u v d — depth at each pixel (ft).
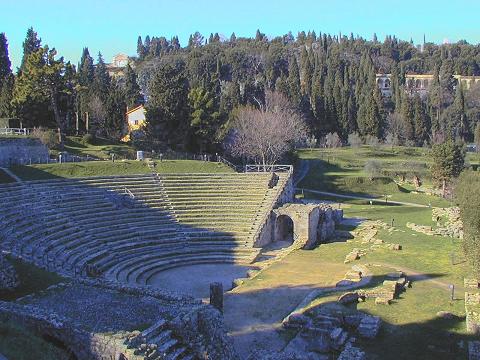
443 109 578.66
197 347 84.99
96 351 77.82
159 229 176.14
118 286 104.01
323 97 479.82
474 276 132.36
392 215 229.25
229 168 234.17
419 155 416.05
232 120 340.59
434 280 135.64
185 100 298.35
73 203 171.94
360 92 543.80
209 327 90.43
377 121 473.26
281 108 391.45
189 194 202.49
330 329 102.42
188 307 92.68
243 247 176.24
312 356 95.09
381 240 181.06
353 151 420.36
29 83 266.57
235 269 160.04
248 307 120.98
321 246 184.44
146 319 86.89
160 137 294.05
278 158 320.50
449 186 290.76
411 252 163.84
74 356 79.71
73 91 297.12
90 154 255.91
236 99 422.82
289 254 171.32
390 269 143.43
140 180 204.64
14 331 72.69
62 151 249.34
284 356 90.33
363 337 100.63
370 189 315.17
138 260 155.22
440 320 108.27
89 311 89.92
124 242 162.61
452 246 169.58
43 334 81.35
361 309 115.03
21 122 278.87
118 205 181.78
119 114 353.92
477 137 469.98
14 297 96.89
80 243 150.20
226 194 206.18
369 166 338.75
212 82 424.05
